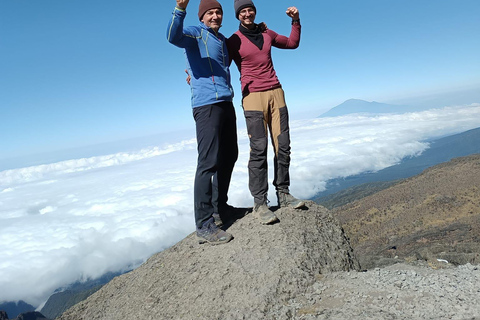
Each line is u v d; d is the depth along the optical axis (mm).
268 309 2873
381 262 14688
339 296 2896
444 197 95812
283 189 4449
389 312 2459
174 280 3746
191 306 3193
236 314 2867
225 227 4352
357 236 93188
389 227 90250
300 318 2689
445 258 12383
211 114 3703
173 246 4734
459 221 73500
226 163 4391
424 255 13375
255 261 3479
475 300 2422
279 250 3588
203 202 3957
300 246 3666
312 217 4324
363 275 3201
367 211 112625
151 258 4801
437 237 65500
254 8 3930
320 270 3473
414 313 2383
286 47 4453
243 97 4129
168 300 3465
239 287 3180
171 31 3420
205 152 3789
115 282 4758
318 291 3049
